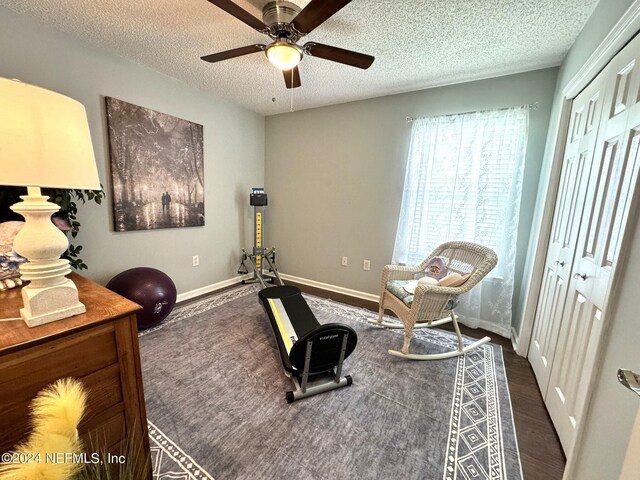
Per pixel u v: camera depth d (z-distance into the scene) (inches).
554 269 70.6
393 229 122.0
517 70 90.7
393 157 118.1
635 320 30.2
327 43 77.5
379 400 64.6
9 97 26.0
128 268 100.5
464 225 102.5
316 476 46.8
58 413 19.5
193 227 122.3
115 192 93.5
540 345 74.2
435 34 72.4
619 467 30.5
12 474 16.7
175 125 108.3
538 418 60.6
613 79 49.2
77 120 31.6
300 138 141.6
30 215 32.5
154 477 45.8
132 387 39.6
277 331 79.2
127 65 92.0
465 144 99.8
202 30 74.7
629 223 32.5
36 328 32.2
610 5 52.1
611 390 33.4
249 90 116.1
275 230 156.8
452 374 75.0
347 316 110.4
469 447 53.0
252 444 52.3
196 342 86.4
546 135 90.1
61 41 77.1
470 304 102.2
